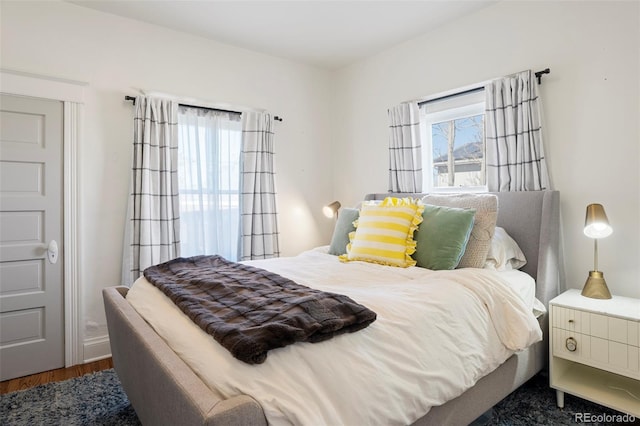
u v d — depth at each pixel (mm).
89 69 2613
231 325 1096
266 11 2691
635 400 1683
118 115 2723
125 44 2756
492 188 2508
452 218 2037
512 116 2393
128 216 2691
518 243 2270
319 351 1035
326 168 3963
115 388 2164
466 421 1423
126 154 2752
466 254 2041
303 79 3760
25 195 2387
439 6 2621
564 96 2223
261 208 3340
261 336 981
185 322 1264
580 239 2174
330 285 1744
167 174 2811
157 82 2893
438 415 1298
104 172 2668
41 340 2432
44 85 2416
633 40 1960
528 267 2207
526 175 2326
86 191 2602
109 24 2693
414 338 1250
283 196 3643
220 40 3174
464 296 1555
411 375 1157
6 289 2330
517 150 2373
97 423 1800
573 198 2195
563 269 2223
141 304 1600
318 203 3895
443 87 2916
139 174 2701
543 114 2316
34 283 2418
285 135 3646
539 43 2334
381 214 2262
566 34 2209
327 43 3246
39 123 2426
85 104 2594
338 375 1008
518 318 1603
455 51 2828
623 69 1992
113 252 2709
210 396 857
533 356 1893
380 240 2154
